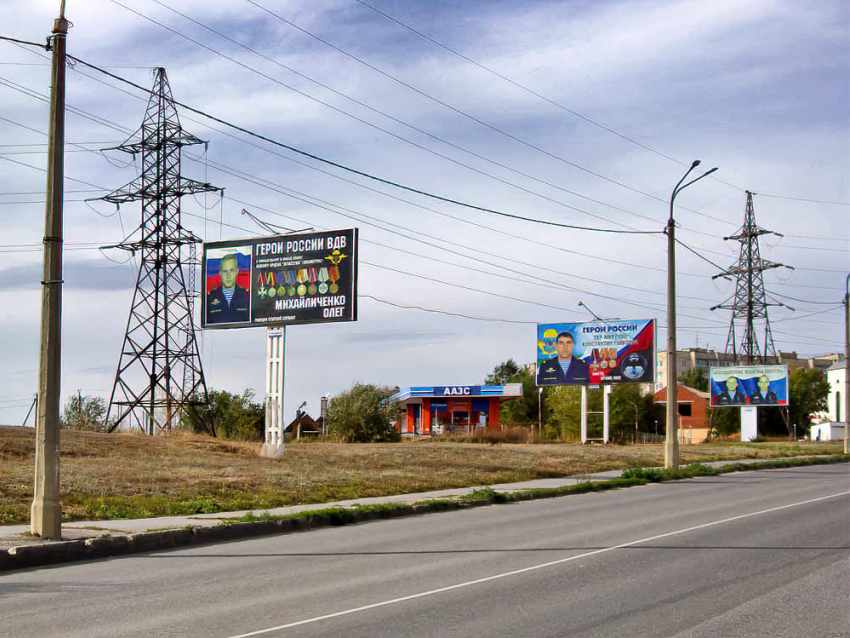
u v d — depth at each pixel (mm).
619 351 49688
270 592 9273
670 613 7914
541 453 35969
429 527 15562
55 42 13859
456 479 24594
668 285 29500
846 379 44375
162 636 7246
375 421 46656
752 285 71188
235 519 15203
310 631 7348
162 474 21406
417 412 72000
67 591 9531
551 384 51438
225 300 31750
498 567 10719
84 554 12195
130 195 49406
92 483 18891
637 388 70312
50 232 13500
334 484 21828
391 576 10211
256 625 7617
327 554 12312
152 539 13156
